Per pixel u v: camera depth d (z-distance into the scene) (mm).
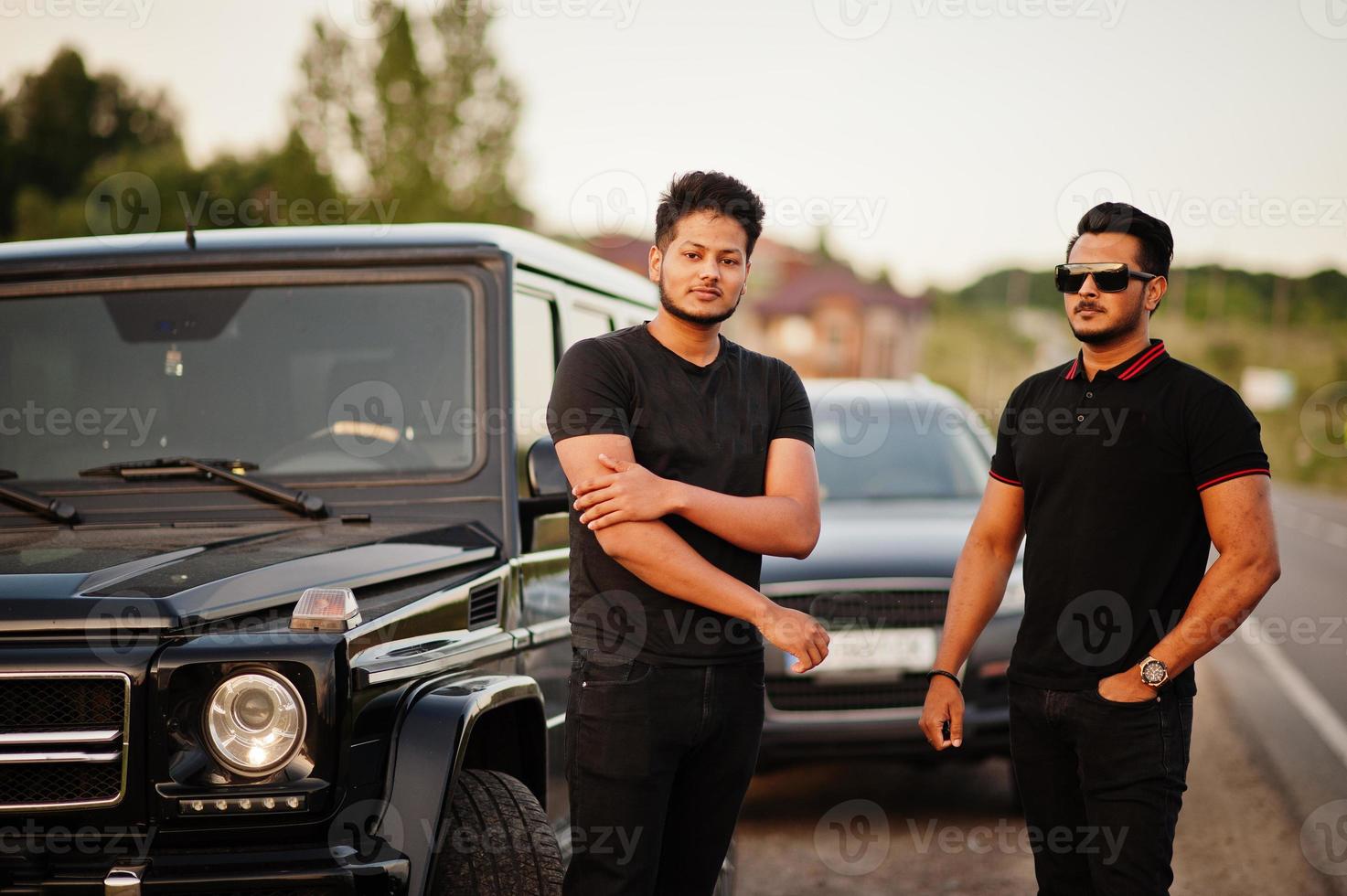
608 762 2625
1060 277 2975
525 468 3703
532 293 3914
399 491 3508
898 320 63562
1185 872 4562
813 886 4477
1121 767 2799
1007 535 3211
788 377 2930
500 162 29203
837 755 5289
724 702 2678
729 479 2766
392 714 2715
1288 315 80688
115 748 2449
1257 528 2746
